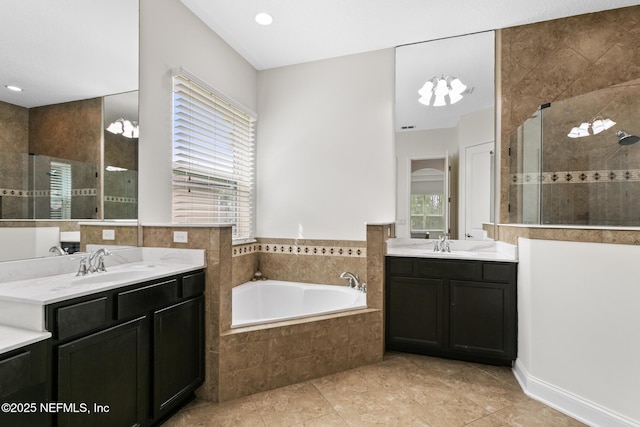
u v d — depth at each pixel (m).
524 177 2.49
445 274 2.47
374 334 2.46
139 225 2.08
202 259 1.95
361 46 2.97
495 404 1.90
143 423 1.52
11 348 0.99
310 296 3.01
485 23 2.62
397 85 3.00
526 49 2.65
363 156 3.09
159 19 2.17
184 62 2.39
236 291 2.84
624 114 2.13
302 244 3.24
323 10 2.43
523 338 2.16
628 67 2.38
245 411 1.81
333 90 3.18
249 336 1.98
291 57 3.16
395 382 2.15
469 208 2.85
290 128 3.32
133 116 2.00
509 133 2.70
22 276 1.49
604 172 2.17
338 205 3.15
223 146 2.89
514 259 2.29
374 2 2.34
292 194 3.30
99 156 1.82
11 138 1.45
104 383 1.33
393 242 3.00
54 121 1.61
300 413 1.79
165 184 2.25
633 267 1.61
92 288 1.31
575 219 2.24
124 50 1.93
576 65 2.51
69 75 1.67
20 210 1.49
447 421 1.73
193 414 1.78
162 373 1.62
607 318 1.68
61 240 1.65
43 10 1.57
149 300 1.55
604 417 1.66
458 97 2.87
